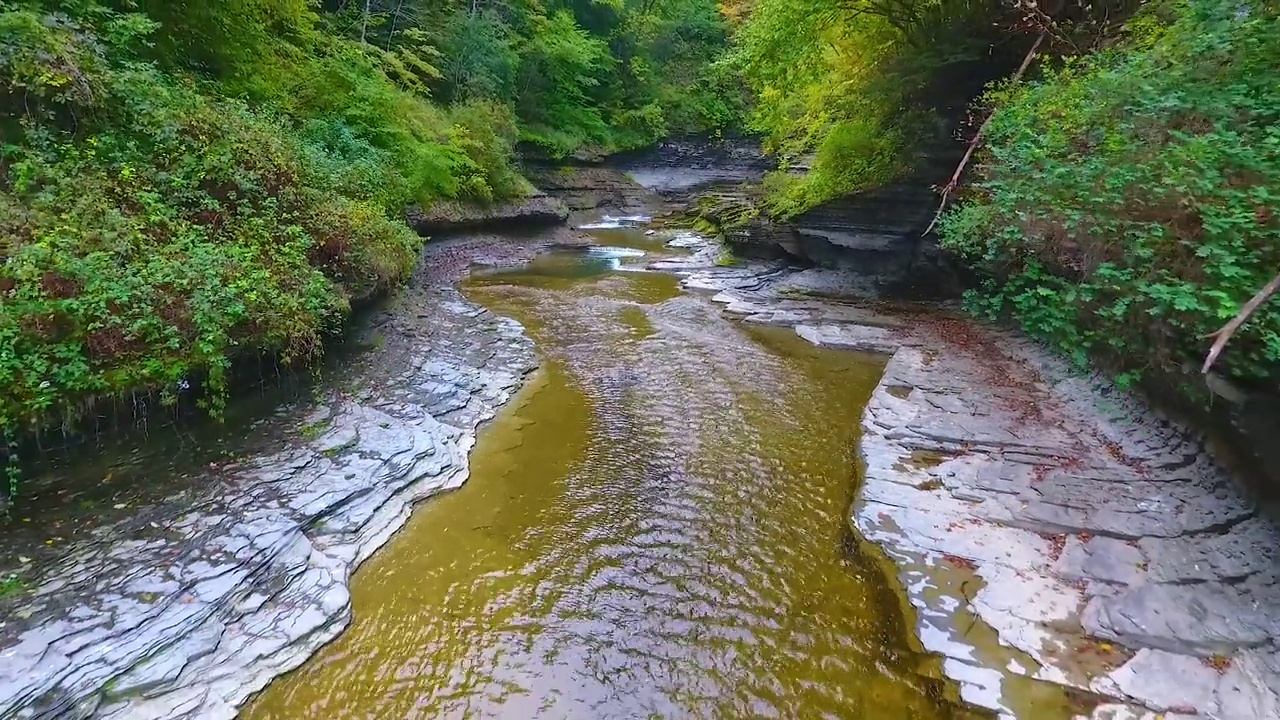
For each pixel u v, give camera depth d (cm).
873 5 1364
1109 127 714
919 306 1357
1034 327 916
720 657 488
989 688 444
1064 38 1043
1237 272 478
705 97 3328
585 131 2938
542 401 917
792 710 443
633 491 705
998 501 643
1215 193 530
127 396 602
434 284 1462
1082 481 663
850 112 1516
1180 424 689
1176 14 796
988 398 884
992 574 547
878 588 552
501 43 2412
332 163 1091
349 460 688
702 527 645
